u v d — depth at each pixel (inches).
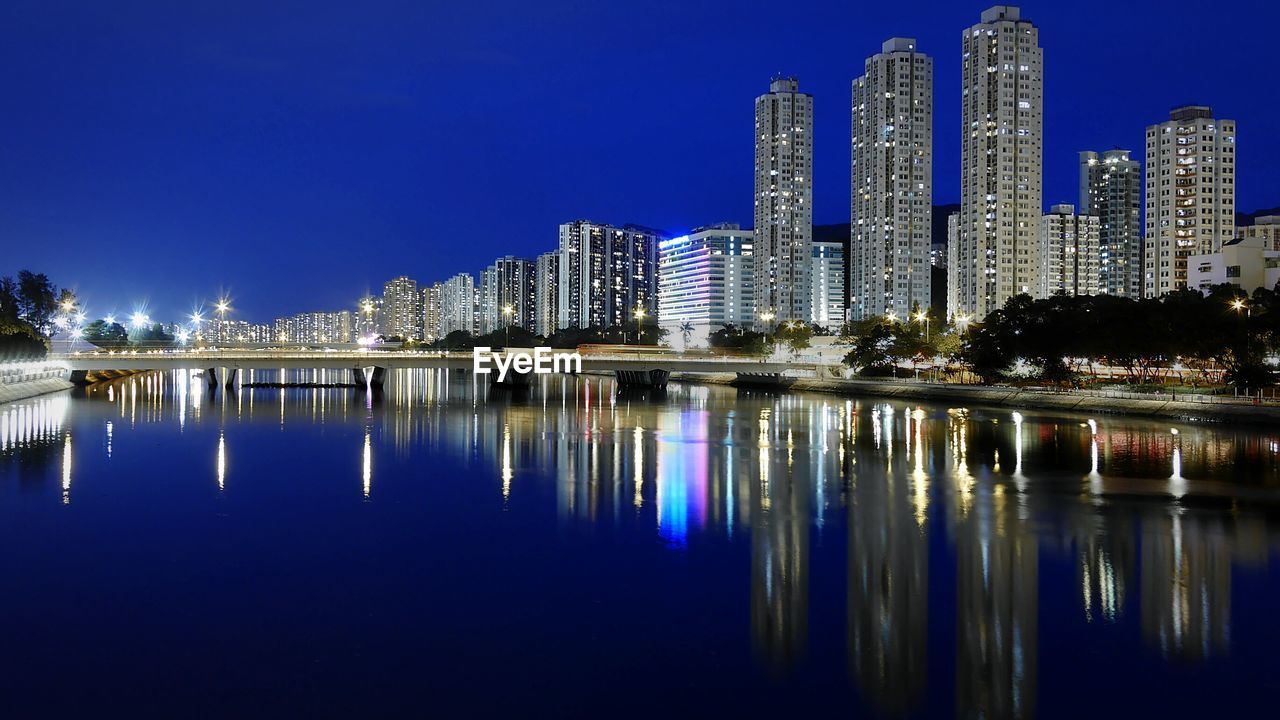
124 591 1768.0
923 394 6899.6
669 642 1507.1
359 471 3233.3
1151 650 1461.6
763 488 2898.6
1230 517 2417.6
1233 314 5241.1
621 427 4864.7
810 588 1792.6
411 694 1311.5
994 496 2738.7
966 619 1606.8
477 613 1647.4
